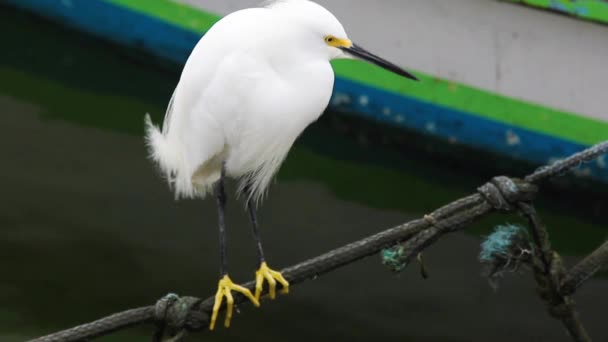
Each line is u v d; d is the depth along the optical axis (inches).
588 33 335.6
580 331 195.8
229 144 219.0
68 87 432.5
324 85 211.6
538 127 361.7
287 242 361.4
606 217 377.1
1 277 338.0
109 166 396.2
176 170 230.1
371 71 369.1
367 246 185.5
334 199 385.1
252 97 208.7
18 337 308.0
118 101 428.5
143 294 336.2
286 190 388.5
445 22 350.0
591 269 191.3
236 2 375.9
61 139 407.5
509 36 345.7
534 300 343.6
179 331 188.2
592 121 352.5
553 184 376.5
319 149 401.7
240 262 352.2
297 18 207.2
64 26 428.8
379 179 397.1
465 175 393.1
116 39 418.6
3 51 444.5
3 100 426.0
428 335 324.8
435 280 350.6
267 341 319.0
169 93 423.2
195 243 362.9
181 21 394.0
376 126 388.8
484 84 358.0
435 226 185.5
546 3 331.0
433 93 366.9
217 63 209.6
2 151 398.0
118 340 321.1
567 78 347.9
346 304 339.3
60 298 330.0
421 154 393.1
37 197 378.0
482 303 341.1
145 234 365.7
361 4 356.2
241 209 378.0
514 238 189.2
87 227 366.3
